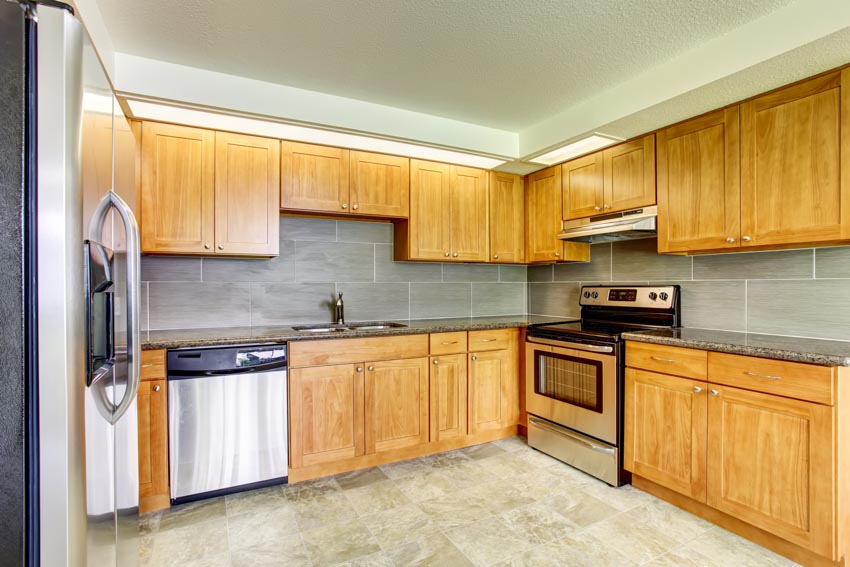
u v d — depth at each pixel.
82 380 0.88
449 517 2.14
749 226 2.11
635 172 2.68
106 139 1.12
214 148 2.50
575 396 2.71
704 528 2.04
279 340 2.40
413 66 2.22
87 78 0.92
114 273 1.16
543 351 2.95
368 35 1.95
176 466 2.21
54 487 0.83
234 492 2.34
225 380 2.28
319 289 3.09
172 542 1.93
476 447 3.07
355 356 2.61
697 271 2.68
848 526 1.65
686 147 2.40
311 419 2.49
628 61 2.16
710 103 2.19
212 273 2.78
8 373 0.81
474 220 3.36
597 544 1.92
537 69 2.25
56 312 0.83
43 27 0.83
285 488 2.44
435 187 3.19
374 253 3.29
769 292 2.33
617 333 2.53
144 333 2.52
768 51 1.77
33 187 0.82
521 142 3.15
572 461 2.73
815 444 1.67
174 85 2.19
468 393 3.01
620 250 3.17
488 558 1.83
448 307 3.62
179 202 2.41
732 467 1.94
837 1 1.56
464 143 2.97
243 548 1.89
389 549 1.89
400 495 2.36
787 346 1.88
